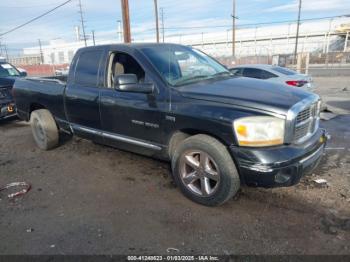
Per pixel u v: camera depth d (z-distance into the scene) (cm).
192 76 394
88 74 455
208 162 331
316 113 353
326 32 6341
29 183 425
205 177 335
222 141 321
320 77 2241
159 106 359
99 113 436
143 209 343
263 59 3828
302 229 295
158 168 459
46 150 566
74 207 354
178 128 345
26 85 578
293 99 315
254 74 941
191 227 305
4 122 861
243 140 297
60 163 499
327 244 273
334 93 1327
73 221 324
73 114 486
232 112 305
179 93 347
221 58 4009
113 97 410
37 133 571
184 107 336
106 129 438
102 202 363
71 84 480
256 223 307
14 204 365
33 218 332
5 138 678
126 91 371
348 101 1056
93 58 452
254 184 308
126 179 425
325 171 427
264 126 294
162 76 367
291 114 294
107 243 285
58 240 292
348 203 338
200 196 342
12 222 326
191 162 344
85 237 295
